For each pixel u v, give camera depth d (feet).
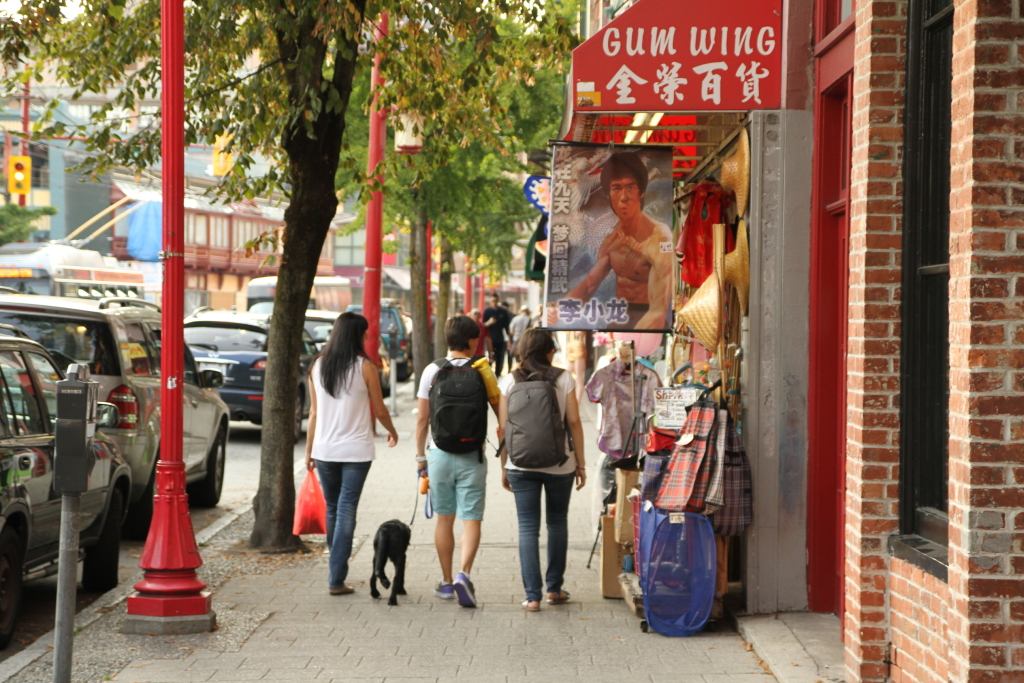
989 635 15.31
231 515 42.14
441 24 33.76
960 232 15.83
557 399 26.86
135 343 37.86
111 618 25.95
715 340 25.98
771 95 25.44
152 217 224.33
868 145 19.62
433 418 27.07
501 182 79.66
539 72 68.54
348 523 28.30
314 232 33.71
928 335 18.81
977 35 15.39
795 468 25.63
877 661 19.57
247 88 36.73
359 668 22.08
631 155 27.55
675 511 24.48
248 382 62.54
